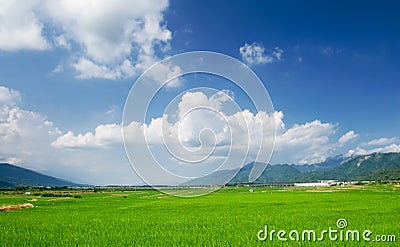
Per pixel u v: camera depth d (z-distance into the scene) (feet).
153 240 51.11
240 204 129.49
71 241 51.83
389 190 248.52
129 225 69.26
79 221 78.33
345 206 108.78
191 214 91.86
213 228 62.39
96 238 53.67
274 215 84.23
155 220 77.87
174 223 71.20
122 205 141.79
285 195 197.67
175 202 150.61
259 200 153.07
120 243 49.08
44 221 79.25
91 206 139.03
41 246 48.29
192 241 49.90
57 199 203.62
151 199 189.06
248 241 48.91
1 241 52.16
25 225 71.61
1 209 119.24
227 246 45.85
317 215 81.61
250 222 70.23
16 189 433.48
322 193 217.97
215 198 177.99
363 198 152.35
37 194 276.21
